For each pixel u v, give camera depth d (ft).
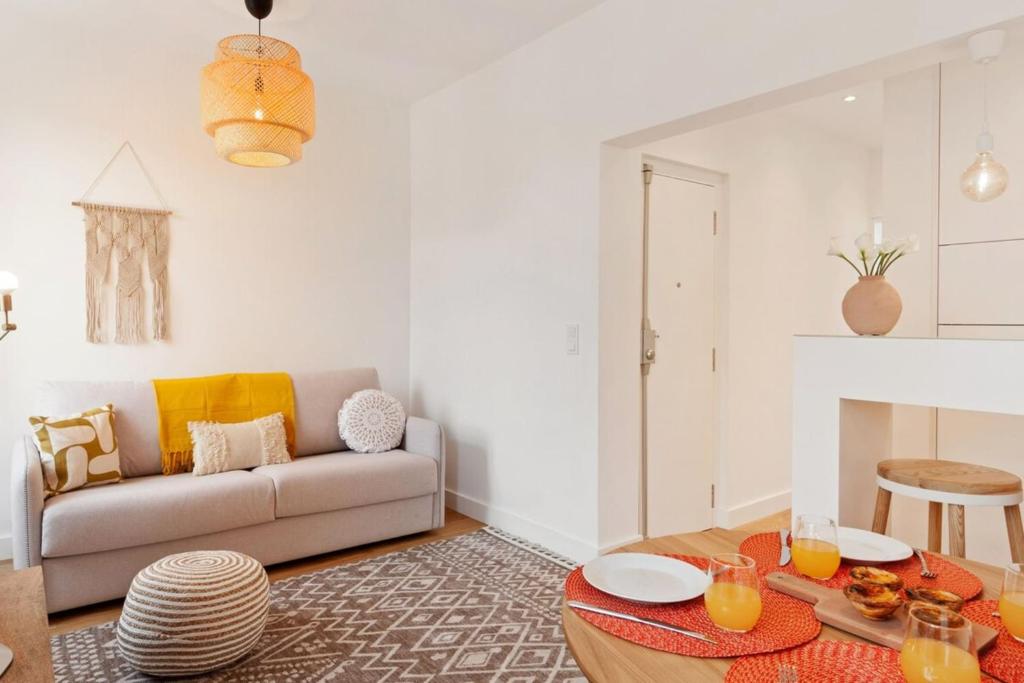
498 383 12.09
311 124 8.52
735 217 12.44
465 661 7.19
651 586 4.09
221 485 9.22
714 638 3.42
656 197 11.20
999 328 9.04
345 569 9.92
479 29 10.69
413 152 14.60
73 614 8.39
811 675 3.05
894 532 9.69
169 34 10.96
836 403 6.97
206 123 8.14
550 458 10.90
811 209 14.25
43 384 9.91
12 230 10.32
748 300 12.72
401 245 14.60
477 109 12.51
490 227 12.20
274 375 11.80
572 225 10.37
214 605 6.73
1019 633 3.25
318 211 13.43
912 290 9.80
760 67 7.71
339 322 13.78
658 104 8.94
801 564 4.10
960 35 6.10
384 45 11.31
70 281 10.80
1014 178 8.89
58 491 8.68
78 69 10.82
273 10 10.05
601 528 10.07
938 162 9.53
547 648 7.48
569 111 10.39
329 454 11.72
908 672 2.85
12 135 10.31
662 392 11.41
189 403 10.69
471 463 12.87
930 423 9.36
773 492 13.42
